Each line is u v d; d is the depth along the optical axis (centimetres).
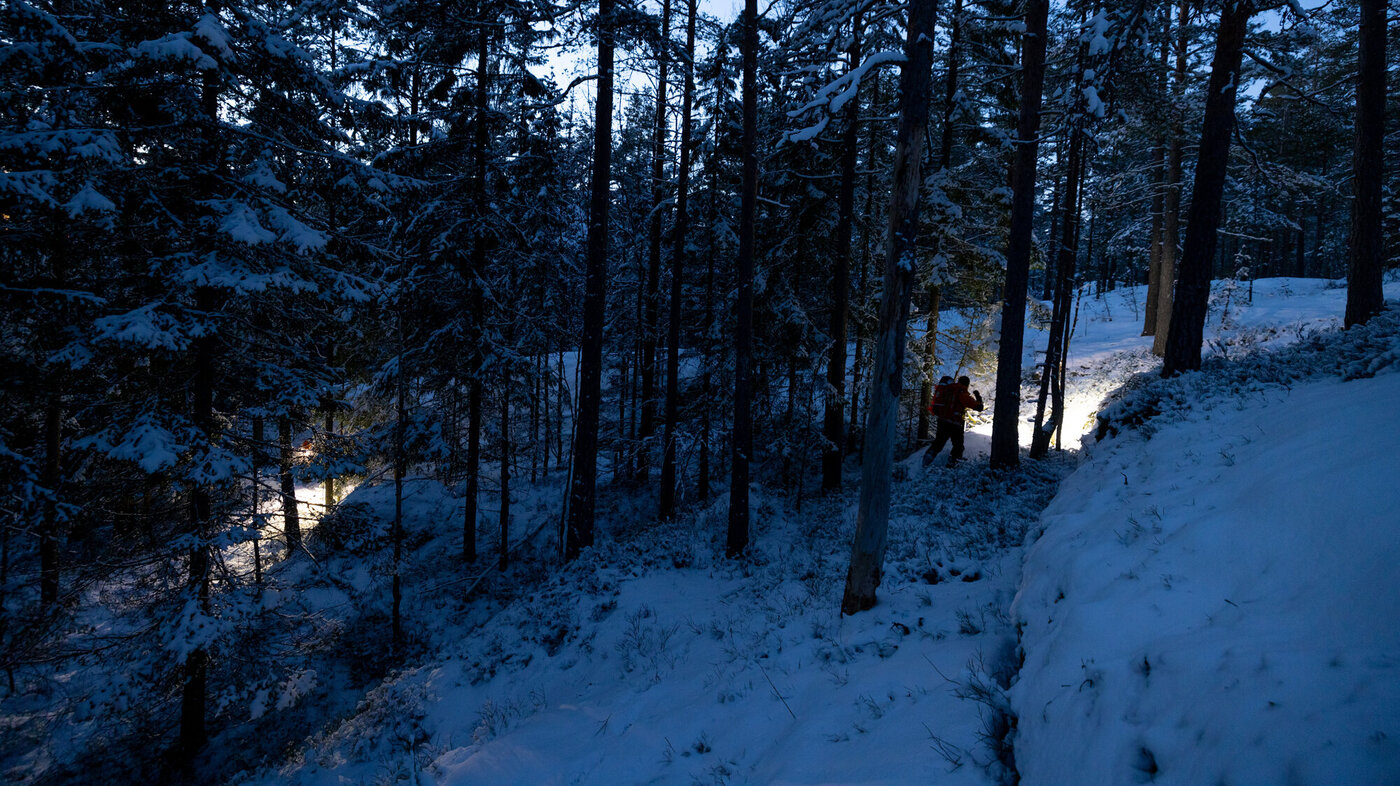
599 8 1179
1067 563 504
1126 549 470
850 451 1845
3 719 979
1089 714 323
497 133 1320
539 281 1477
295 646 1059
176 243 778
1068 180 1188
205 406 820
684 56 1246
